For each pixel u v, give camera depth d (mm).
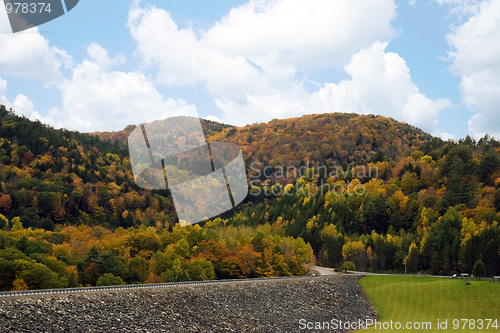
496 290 130375
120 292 89125
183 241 157750
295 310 116812
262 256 171500
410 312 124188
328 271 196000
